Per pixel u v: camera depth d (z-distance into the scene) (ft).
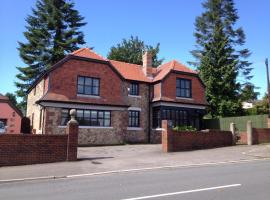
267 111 109.70
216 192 25.49
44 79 83.15
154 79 99.19
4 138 44.88
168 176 34.88
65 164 45.68
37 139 47.03
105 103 84.28
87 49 88.63
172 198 23.62
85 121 81.56
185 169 41.19
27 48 136.36
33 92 97.35
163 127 64.34
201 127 100.32
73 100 79.61
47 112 76.18
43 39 137.90
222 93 110.93
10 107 129.29
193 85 100.89
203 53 138.31
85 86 83.30
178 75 98.48
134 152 63.00
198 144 67.72
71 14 145.18
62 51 135.23
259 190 26.09
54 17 138.82
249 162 47.88
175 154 58.54
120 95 88.69
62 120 78.07
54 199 24.34
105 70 87.10
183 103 96.17
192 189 26.84
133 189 27.53
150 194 25.23
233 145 73.41
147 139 95.35
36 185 31.37
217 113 108.37
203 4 150.41
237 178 32.19
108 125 84.99
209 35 144.97
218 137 71.87
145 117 96.27
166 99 93.56
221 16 147.43
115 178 34.50
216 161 49.03
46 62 135.74
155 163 46.68
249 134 74.49
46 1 140.56
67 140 49.19
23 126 97.66
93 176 36.78
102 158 52.60
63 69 80.59
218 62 114.83
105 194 25.72
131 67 103.81
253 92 137.90
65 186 30.25
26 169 41.42
